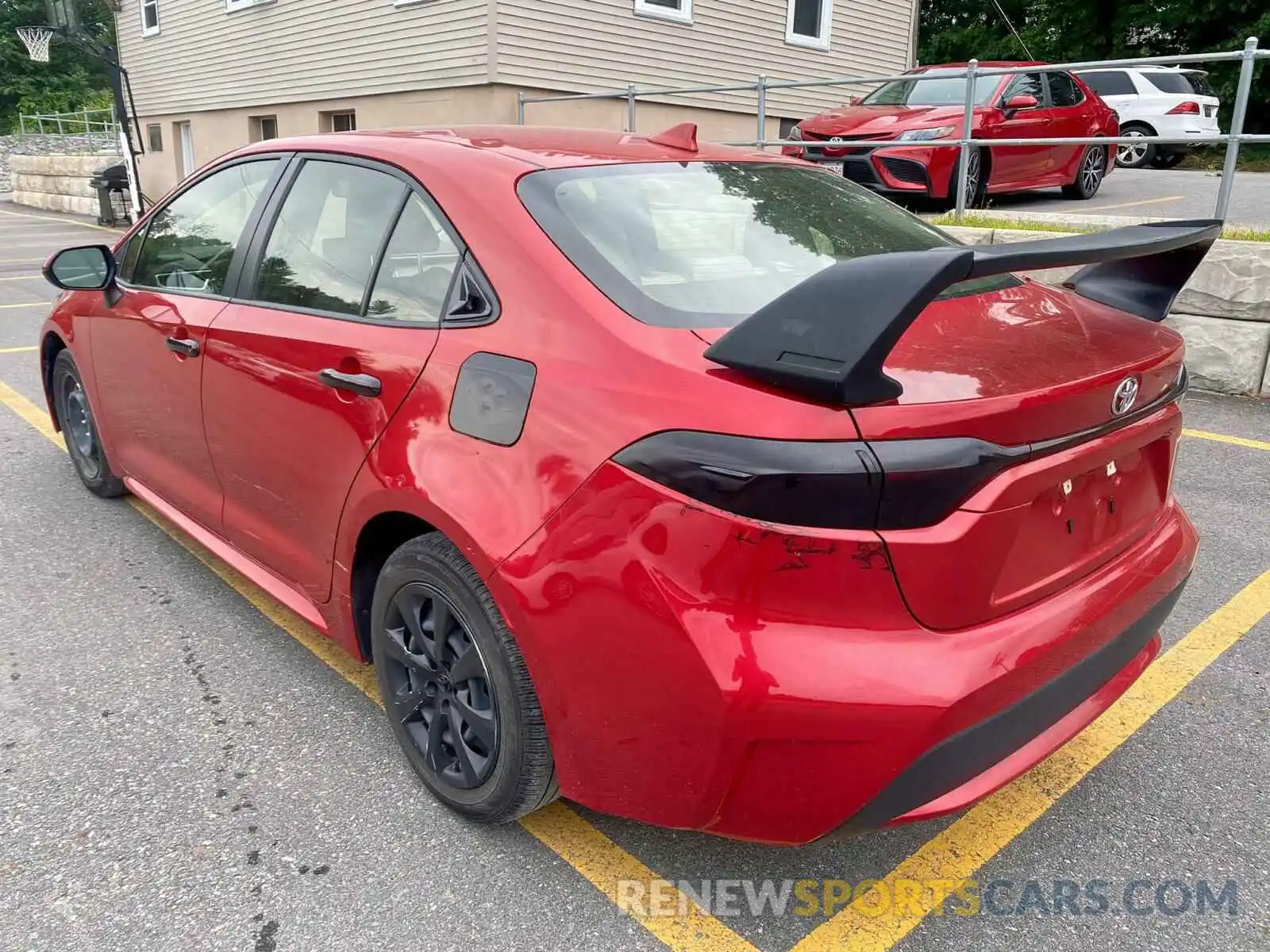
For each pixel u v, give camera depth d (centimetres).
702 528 175
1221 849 238
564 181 241
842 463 167
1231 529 417
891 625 176
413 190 254
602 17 1231
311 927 212
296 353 268
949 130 927
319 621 284
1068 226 754
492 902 220
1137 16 2764
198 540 349
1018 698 188
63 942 206
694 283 219
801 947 209
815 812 181
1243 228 689
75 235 1733
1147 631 227
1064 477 193
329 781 260
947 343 199
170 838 238
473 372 218
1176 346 229
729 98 1421
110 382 384
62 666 314
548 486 196
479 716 227
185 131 1895
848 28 1570
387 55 1289
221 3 1616
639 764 192
